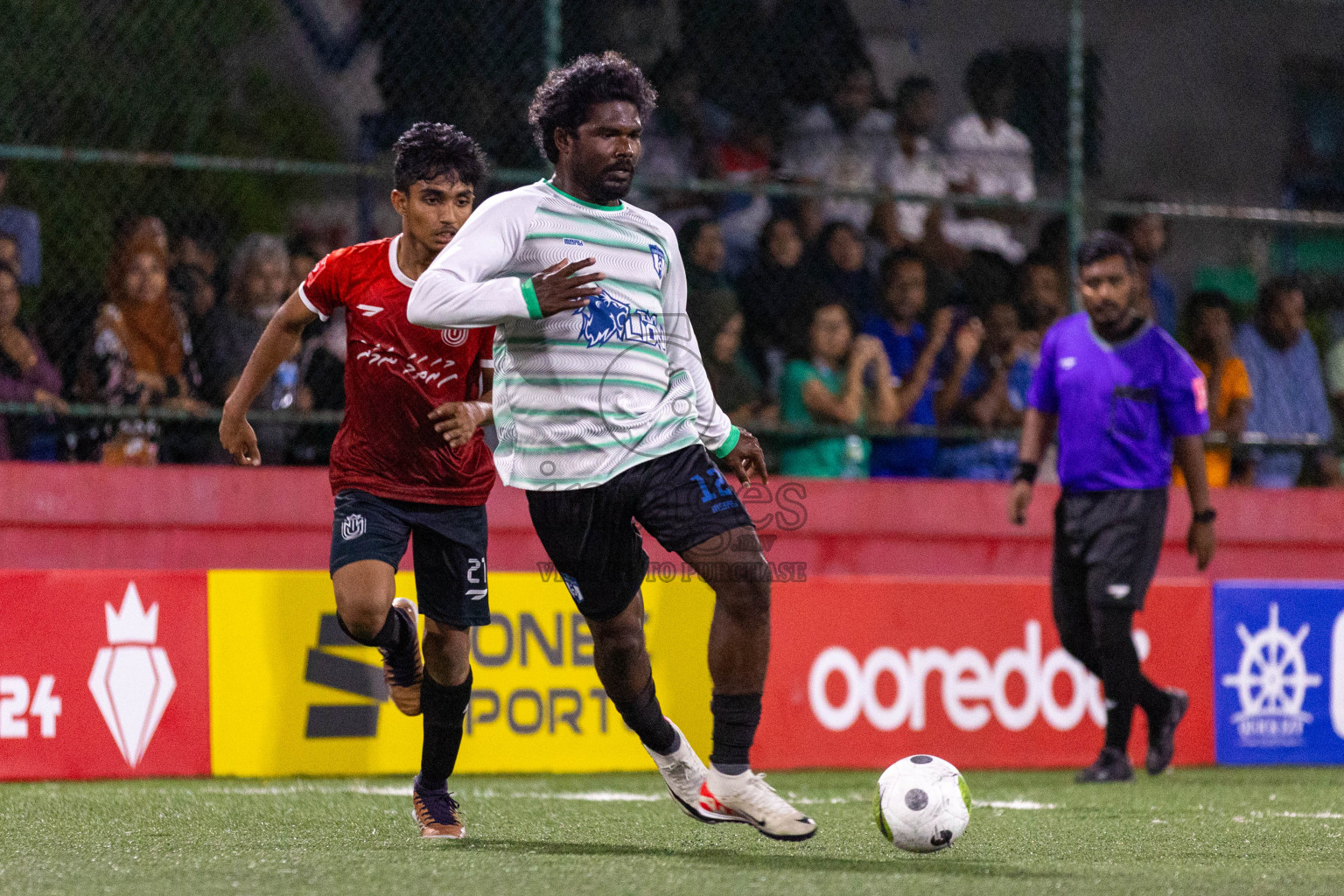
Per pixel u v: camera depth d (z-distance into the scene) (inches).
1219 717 1018.7
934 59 1405.0
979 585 997.8
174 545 1063.0
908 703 976.9
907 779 528.1
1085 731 1012.5
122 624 864.9
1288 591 1041.5
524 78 1197.7
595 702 922.7
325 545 1095.6
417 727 903.7
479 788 820.6
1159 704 887.1
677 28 1272.1
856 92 1323.8
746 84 1291.8
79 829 619.5
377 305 565.9
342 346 1112.2
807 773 941.2
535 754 907.4
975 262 1278.3
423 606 577.0
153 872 481.4
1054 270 1278.3
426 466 567.8
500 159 1192.8
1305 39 1547.7
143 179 1128.8
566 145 506.3
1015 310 1273.4
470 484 573.6
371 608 554.3
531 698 908.6
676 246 528.7
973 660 991.6
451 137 568.1
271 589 887.1
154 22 1160.2
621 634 522.6
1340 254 1425.9
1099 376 860.0
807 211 1239.5
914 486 1179.9
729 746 507.5
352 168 1086.4
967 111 1412.4
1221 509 1237.1
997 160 1370.6
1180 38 1519.4
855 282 1239.5
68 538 1040.2
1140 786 864.3
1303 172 1540.4
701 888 442.0
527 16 1197.1
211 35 1189.7
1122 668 869.8
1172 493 1220.5
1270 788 860.0
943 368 1246.3
